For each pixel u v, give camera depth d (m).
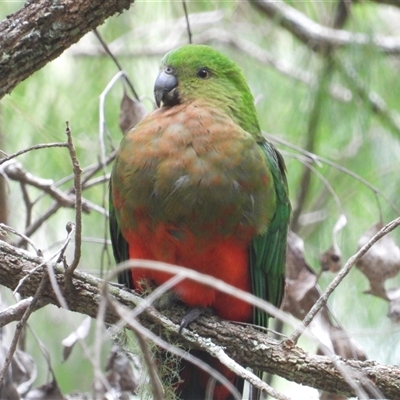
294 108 10.99
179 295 7.83
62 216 10.78
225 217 7.73
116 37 11.38
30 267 6.99
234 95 8.45
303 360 6.94
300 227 11.00
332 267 8.73
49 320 11.23
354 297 10.40
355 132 11.07
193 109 8.05
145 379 7.29
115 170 7.98
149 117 8.14
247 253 8.02
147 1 11.43
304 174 10.45
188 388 8.08
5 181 9.03
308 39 11.08
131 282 8.46
